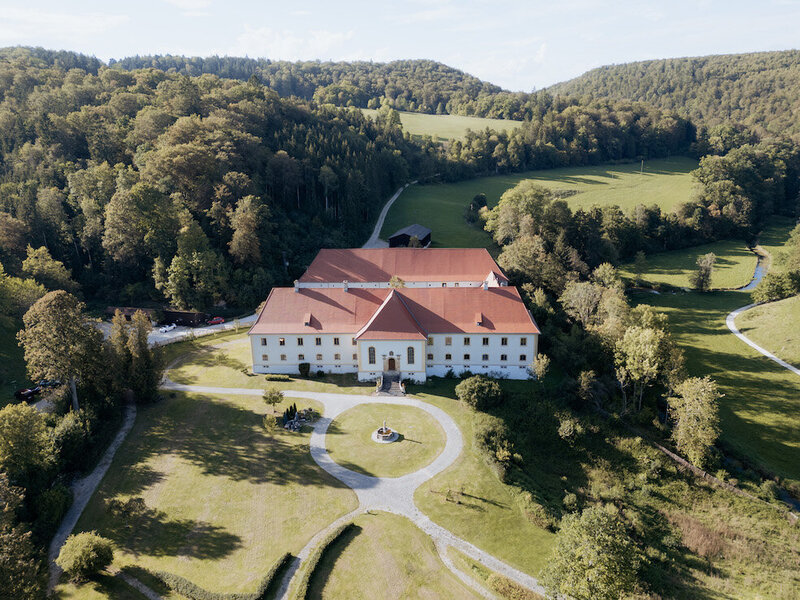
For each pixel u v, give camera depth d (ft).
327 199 514.27
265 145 529.86
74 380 231.91
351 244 498.69
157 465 211.82
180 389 269.23
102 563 156.15
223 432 232.94
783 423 255.09
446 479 201.16
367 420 239.91
